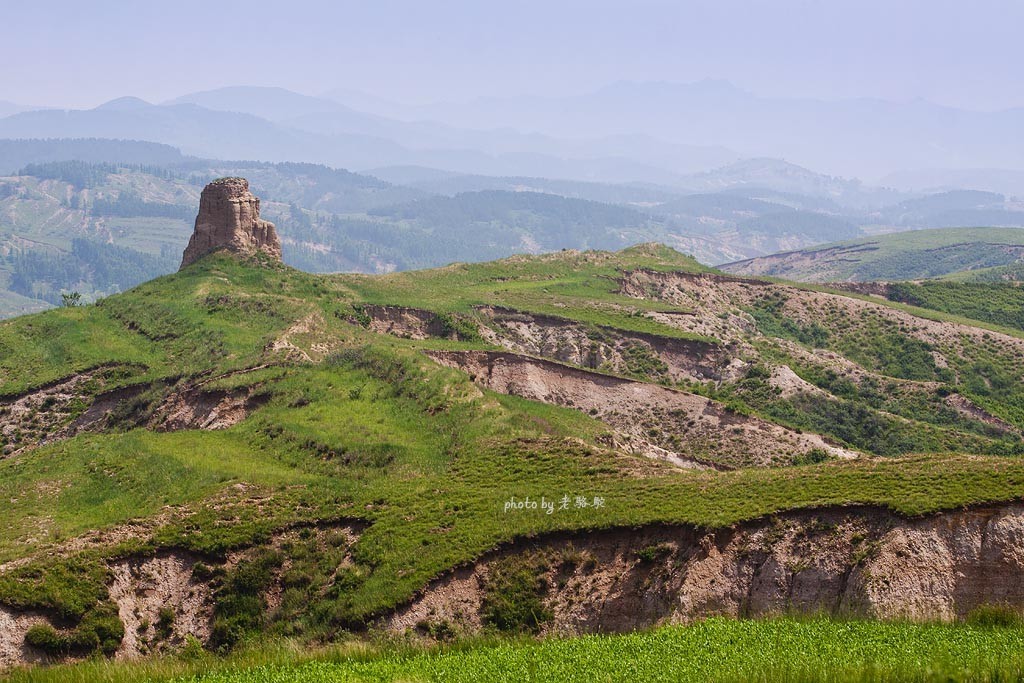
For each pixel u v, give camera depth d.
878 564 48.84
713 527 52.66
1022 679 33.09
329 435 77.75
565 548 55.62
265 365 96.31
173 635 55.62
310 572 59.41
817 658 36.16
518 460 70.94
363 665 40.00
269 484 68.81
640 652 39.06
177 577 58.31
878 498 52.00
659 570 52.50
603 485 64.19
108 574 56.34
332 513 64.12
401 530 61.12
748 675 34.44
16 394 100.12
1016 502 50.06
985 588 47.94
